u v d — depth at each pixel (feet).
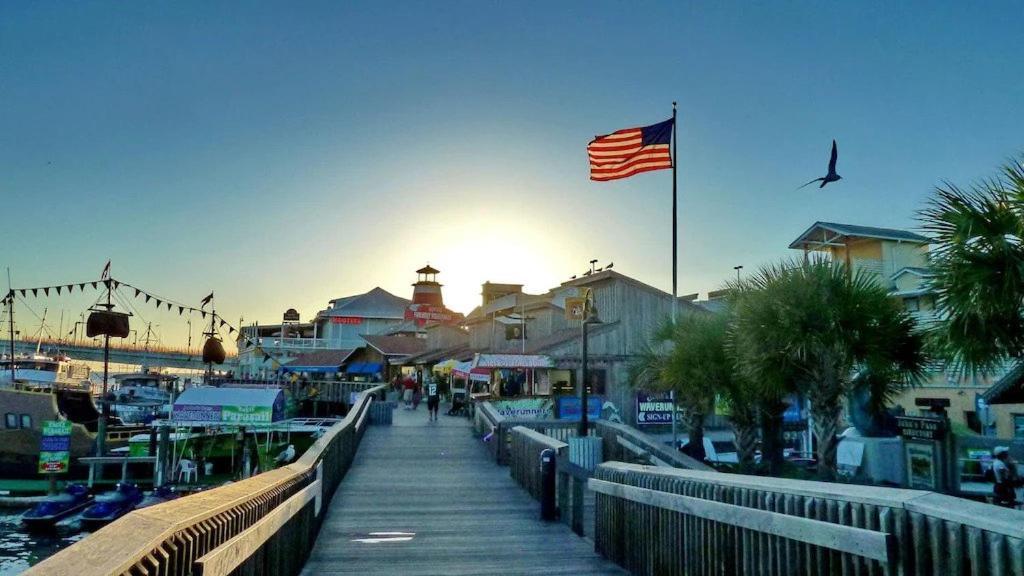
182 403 84.53
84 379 218.79
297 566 24.13
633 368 62.44
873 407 37.04
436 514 37.50
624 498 25.25
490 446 66.08
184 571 11.75
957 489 34.73
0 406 102.73
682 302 108.06
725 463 58.75
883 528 12.32
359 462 59.16
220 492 15.25
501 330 135.33
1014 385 36.24
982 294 21.88
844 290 33.27
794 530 14.67
